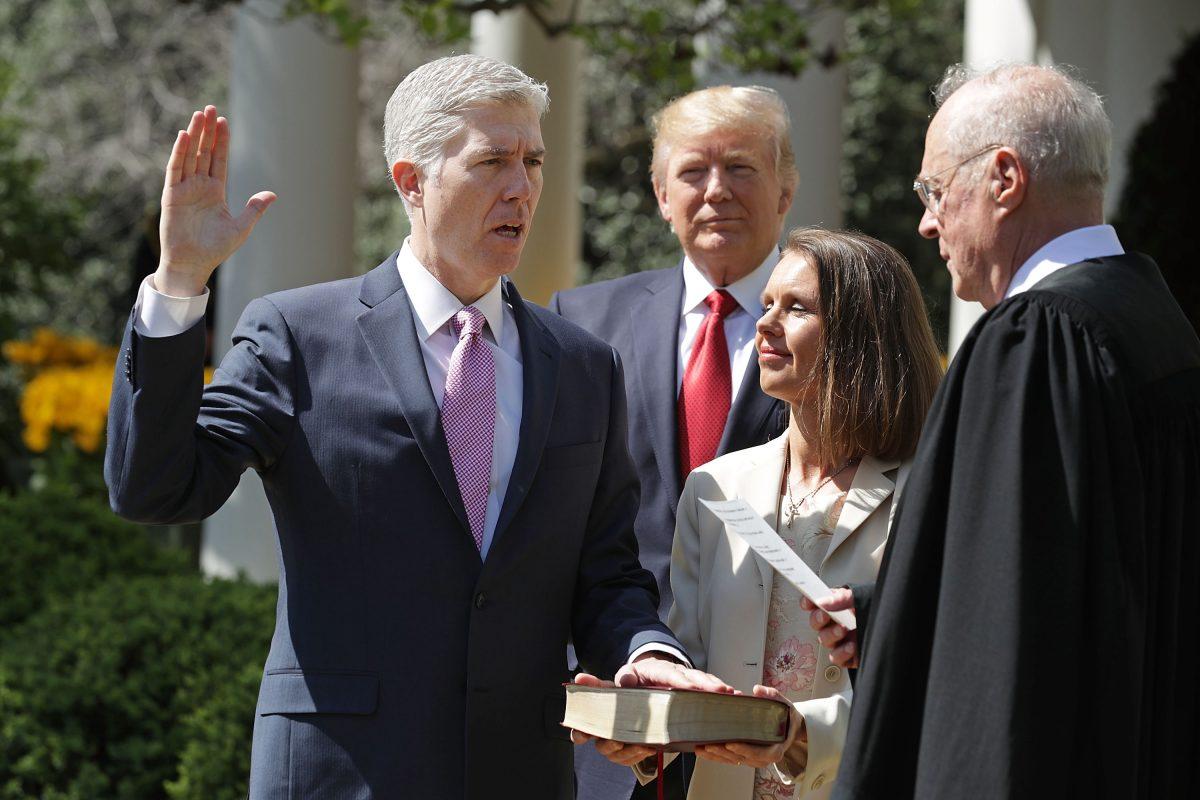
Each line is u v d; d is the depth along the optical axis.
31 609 8.86
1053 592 2.95
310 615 3.80
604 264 21.36
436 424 3.85
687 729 3.49
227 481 3.73
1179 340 3.23
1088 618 2.96
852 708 3.19
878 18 19.28
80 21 20.77
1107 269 3.22
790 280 4.18
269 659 3.91
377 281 4.06
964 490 3.06
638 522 5.11
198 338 3.57
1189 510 3.14
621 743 3.72
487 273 3.96
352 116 10.04
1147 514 3.08
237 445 3.76
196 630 7.45
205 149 3.59
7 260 13.63
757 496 4.29
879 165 20.25
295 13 8.52
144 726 7.09
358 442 3.83
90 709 7.07
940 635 3.02
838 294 4.12
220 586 8.17
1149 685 3.05
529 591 3.94
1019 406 3.04
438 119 3.90
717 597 4.21
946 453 3.17
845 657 3.59
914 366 4.13
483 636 3.81
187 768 6.78
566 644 4.11
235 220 3.61
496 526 3.88
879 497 4.07
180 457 3.56
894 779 3.12
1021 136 3.29
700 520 4.37
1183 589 3.15
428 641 3.78
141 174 20.28
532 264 10.98
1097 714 2.93
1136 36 9.45
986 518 3.02
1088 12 9.48
